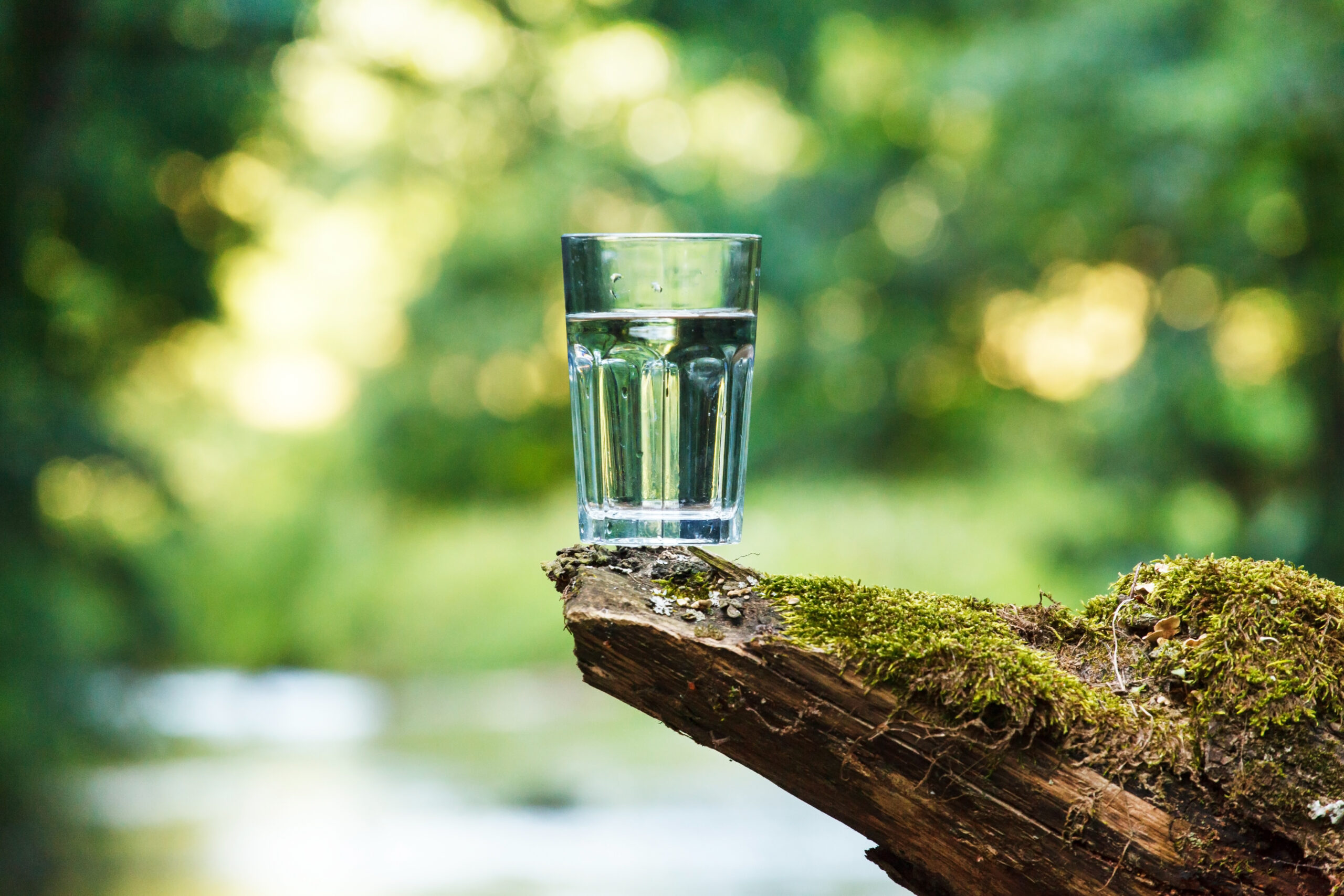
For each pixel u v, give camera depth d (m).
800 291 9.98
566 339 1.17
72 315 6.19
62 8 5.58
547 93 10.45
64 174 5.88
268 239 7.20
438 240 12.30
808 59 9.32
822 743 1.01
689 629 1.01
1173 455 7.90
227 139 6.39
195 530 7.10
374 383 13.11
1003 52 7.12
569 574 1.12
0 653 5.20
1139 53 6.55
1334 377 6.90
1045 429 9.74
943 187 9.61
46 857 4.81
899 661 0.98
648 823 5.28
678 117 10.64
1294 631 1.00
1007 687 0.97
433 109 10.77
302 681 9.83
